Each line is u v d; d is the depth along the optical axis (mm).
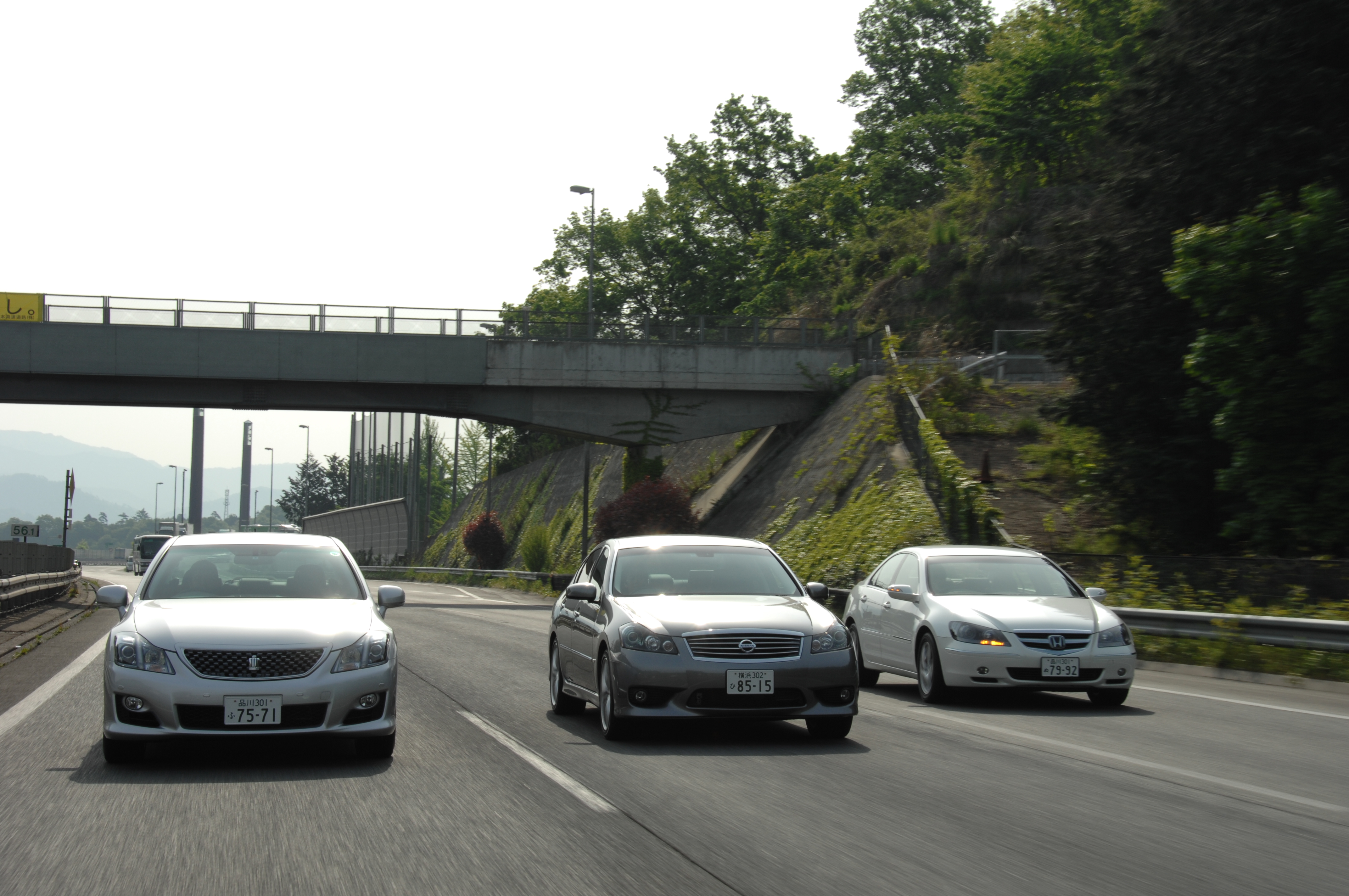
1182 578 18859
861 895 5199
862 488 36281
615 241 76188
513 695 13008
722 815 6824
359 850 5949
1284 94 24391
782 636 9484
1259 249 22516
